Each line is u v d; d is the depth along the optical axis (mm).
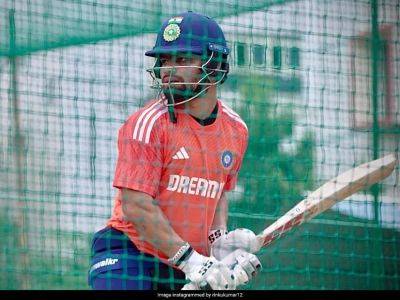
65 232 25438
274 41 24109
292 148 24406
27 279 25156
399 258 23719
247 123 24672
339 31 23625
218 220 20672
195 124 19531
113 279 19828
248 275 19797
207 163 19672
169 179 19453
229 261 19875
